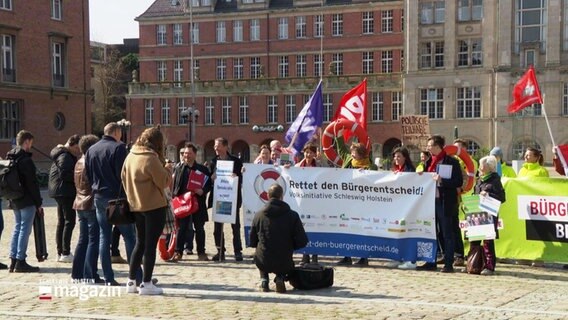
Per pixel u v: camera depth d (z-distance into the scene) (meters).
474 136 63.31
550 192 14.01
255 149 72.38
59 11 52.66
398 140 68.31
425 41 65.12
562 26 60.31
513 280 12.50
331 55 72.94
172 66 77.75
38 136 50.50
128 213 10.71
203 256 15.03
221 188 14.80
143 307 9.90
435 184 13.48
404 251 13.73
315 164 15.24
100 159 11.08
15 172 12.90
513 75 61.50
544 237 14.08
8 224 23.12
